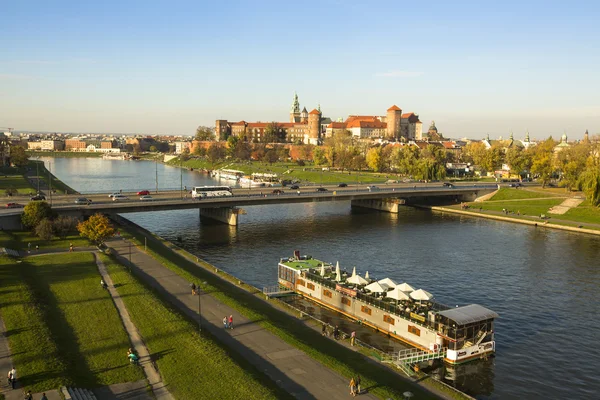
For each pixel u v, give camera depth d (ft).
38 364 166.40
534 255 415.44
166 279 286.66
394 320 239.91
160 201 512.63
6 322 198.29
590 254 420.36
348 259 399.03
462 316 218.18
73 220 416.46
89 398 149.07
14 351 174.50
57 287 253.44
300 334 220.23
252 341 201.87
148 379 164.45
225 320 214.90
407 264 384.27
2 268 269.23
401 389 171.63
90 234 348.59
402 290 244.22
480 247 447.01
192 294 260.42
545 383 202.28
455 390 175.94
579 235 510.58
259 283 332.80
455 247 446.60
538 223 568.41
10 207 447.83
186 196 593.01
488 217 627.87
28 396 141.79
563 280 343.67
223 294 262.06
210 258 400.47
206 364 173.68
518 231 532.32
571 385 201.05
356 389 161.07
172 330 203.31
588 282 339.16
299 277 304.91
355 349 211.20
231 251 426.10
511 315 277.23
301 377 171.53
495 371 211.41
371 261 393.09
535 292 317.22
